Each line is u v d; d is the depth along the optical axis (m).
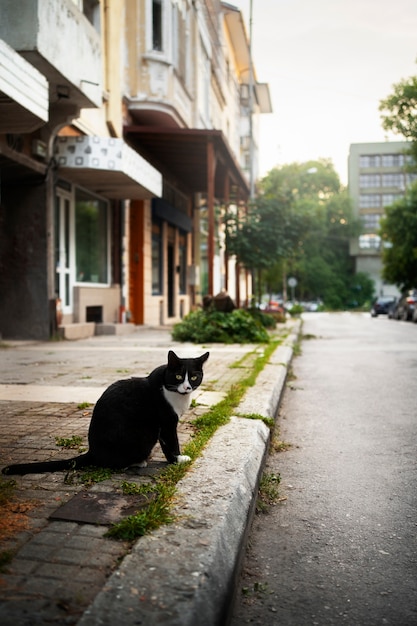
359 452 4.83
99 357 9.82
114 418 3.42
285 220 19.92
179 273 24.42
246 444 4.09
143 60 17.48
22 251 12.52
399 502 3.68
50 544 2.46
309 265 72.06
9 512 2.83
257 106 50.19
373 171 79.88
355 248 78.75
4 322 12.73
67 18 10.19
